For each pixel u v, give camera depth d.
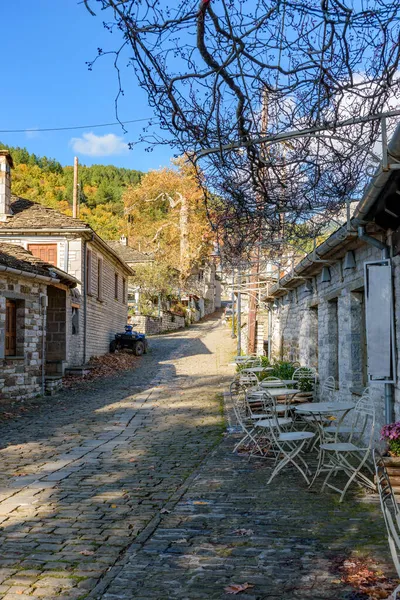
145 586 3.54
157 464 7.07
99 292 22.52
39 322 14.02
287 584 3.49
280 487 5.82
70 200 67.81
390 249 6.56
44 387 14.15
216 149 4.12
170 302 43.78
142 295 38.22
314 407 6.29
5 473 6.73
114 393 14.41
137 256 41.16
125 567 3.84
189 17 3.23
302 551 4.02
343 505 5.12
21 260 13.70
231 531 4.50
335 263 9.23
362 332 8.23
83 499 5.61
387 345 6.50
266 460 7.10
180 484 6.11
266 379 10.94
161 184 45.50
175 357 24.39
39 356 13.98
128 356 23.92
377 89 3.66
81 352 19.61
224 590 3.43
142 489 5.93
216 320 51.78
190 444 8.29
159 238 48.34
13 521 4.97
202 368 20.20
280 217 6.48
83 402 12.93
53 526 4.82
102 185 71.00
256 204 5.45
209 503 5.30
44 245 19.36
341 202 6.03
